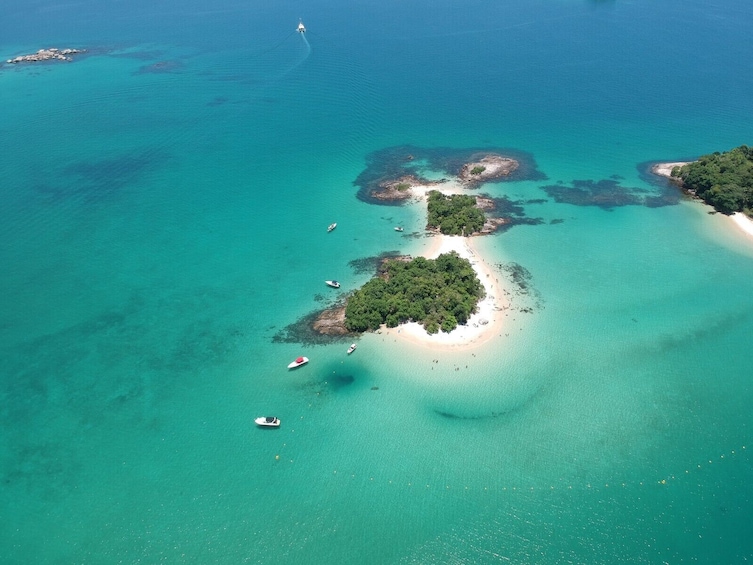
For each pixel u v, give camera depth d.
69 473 81.31
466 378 94.06
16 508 76.75
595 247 128.75
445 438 84.25
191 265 126.31
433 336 102.56
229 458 82.50
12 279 122.50
